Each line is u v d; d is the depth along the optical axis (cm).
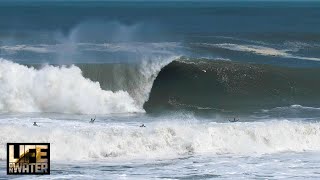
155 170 6569
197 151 7438
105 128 7825
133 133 7519
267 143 7706
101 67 10781
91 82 10538
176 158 7156
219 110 10219
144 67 11025
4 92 10081
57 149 7144
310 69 11650
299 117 9350
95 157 7144
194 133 7631
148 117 9425
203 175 6366
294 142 7769
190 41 17600
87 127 7956
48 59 12262
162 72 11144
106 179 6178
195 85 11100
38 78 10269
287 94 11250
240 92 11156
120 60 12238
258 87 11250
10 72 10244
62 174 6356
